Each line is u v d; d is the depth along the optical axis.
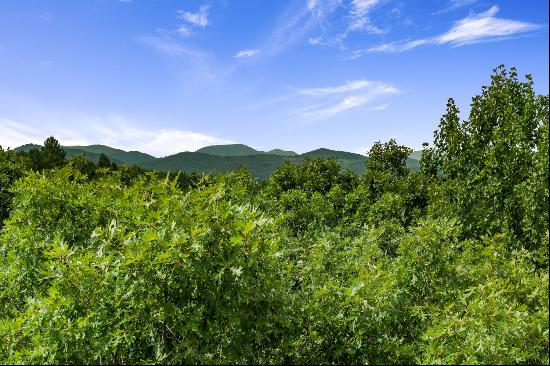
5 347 4.75
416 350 5.12
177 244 4.24
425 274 5.86
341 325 5.12
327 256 7.64
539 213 6.80
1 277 6.60
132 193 7.60
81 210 7.28
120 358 4.53
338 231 12.67
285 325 4.99
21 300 6.57
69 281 4.51
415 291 5.93
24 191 7.51
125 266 4.38
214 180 8.30
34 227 7.06
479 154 9.90
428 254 5.95
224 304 4.40
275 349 4.97
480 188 9.66
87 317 4.22
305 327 5.23
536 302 5.26
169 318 4.57
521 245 7.63
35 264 6.48
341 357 5.16
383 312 5.04
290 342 4.91
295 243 8.87
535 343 4.51
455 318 4.55
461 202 10.08
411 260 5.93
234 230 4.55
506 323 4.37
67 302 4.41
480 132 10.24
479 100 10.29
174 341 4.51
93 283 4.52
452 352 4.33
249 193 15.77
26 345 4.79
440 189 11.18
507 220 8.39
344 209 15.90
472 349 4.18
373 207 14.66
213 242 4.52
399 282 5.89
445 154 11.47
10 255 6.73
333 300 5.41
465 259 6.43
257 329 4.66
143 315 4.35
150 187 7.29
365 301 5.04
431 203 12.54
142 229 5.60
